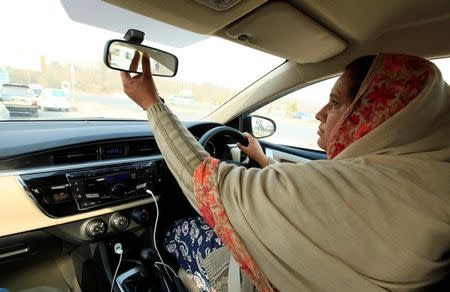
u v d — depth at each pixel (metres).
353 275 0.53
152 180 1.47
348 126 0.72
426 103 0.62
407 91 0.64
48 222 1.15
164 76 1.01
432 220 0.51
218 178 0.66
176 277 1.43
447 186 0.54
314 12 1.11
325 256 0.54
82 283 1.51
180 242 1.39
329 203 0.55
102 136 1.35
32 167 1.13
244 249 0.64
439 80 0.66
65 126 1.47
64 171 1.18
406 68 0.65
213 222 0.67
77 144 1.26
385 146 0.63
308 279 0.59
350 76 0.76
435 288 0.57
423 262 0.51
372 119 0.67
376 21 1.22
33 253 1.25
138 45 0.89
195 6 0.91
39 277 1.43
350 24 1.23
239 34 1.23
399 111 0.63
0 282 1.35
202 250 1.25
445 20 1.20
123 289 1.36
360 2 1.06
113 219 1.37
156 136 0.84
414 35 1.30
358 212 0.53
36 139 1.18
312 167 0.62
